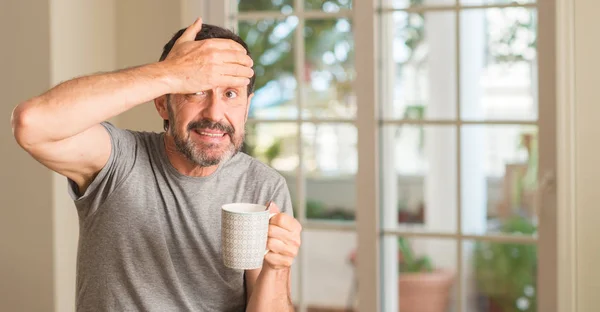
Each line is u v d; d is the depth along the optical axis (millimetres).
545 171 3102
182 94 1623
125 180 1715
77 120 1476
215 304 1758
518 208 3176
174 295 1733
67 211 3357
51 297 3295
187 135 1632
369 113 3340
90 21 3434
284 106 3541
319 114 3494
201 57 1531
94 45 3461
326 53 3457
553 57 3064
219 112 1618
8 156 3314
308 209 3561
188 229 1734
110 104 1481
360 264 3387
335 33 3436
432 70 3270
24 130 1473
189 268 1739
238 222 1474
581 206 3008
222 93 1635
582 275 3023
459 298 3293
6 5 3287
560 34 3000
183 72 1518
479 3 3174
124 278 1719
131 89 1486
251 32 3559
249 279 1806
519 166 3160
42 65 3248
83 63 3400
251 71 1579
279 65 3533
